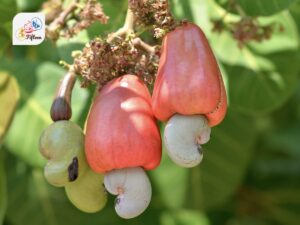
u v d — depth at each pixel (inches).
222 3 26.1
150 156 19.2
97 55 20.4
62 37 23.1
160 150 19.4
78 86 25.4
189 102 18.9
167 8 20.1
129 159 19.0
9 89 25.9
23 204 33.0
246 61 28.9
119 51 20.4
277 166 38.1
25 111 27.9
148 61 20.5
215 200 32.6
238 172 32.5
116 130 19.0
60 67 28.3
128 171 19.2
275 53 29.2
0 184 28.4
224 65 28.4
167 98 19.0
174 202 32.2
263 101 29.1
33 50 29.7
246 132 32.4
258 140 37.9
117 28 24.4
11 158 32.3
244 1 25.7
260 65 29.1
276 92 29.1
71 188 20.3
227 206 36.6
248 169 37.9
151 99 19.7
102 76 20.4
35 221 33.1
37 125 27.8
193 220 35.6
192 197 32.4
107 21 23.0
